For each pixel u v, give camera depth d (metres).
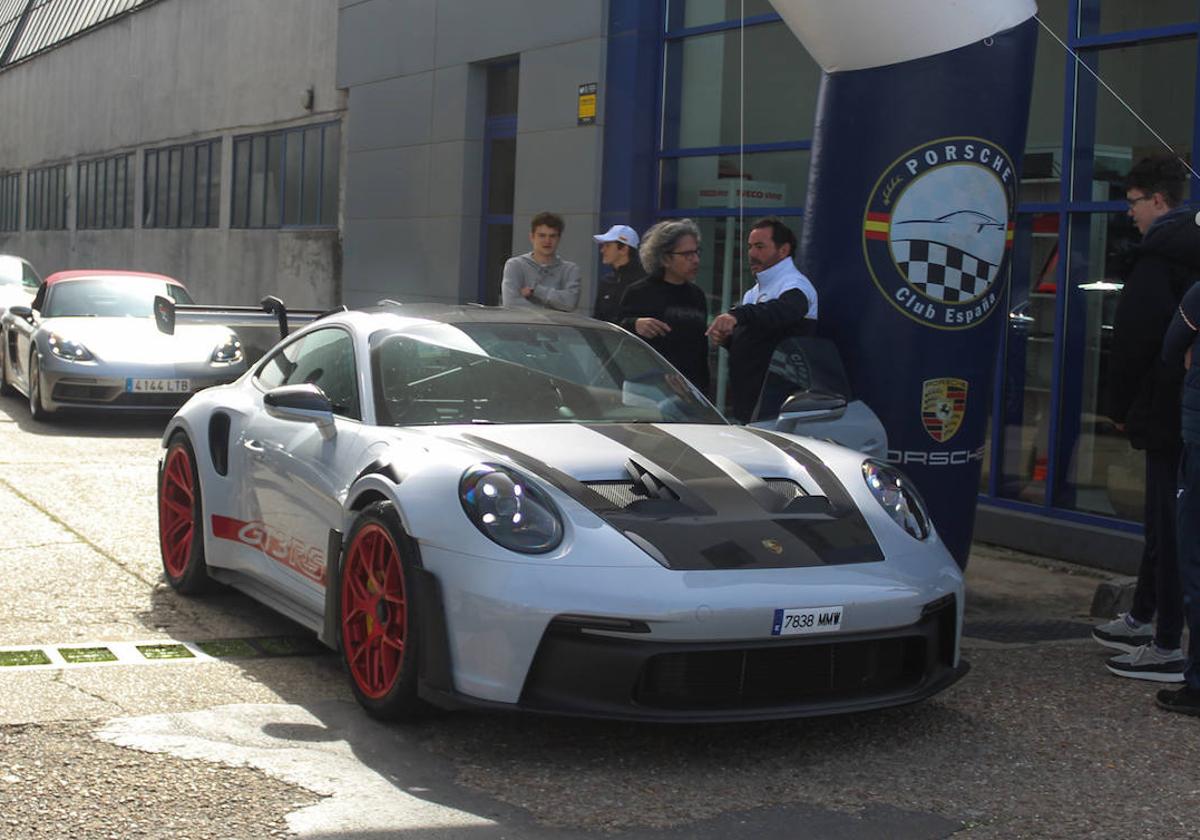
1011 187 5.84
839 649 3.94
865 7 5.55
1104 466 7.45
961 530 6.00
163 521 5.87
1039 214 7.84
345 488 4.42
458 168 12.98
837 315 5.91
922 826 3.42
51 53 29.34
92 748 3.77
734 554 3.88
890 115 5.69
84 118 26.89
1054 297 7.74
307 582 4.68
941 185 5.70
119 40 24.58
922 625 4.05
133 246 23.97
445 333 5.05
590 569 3.75
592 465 4.18
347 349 5.05
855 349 5.87
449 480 3.99
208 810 3.36
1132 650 5.01
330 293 16.23
